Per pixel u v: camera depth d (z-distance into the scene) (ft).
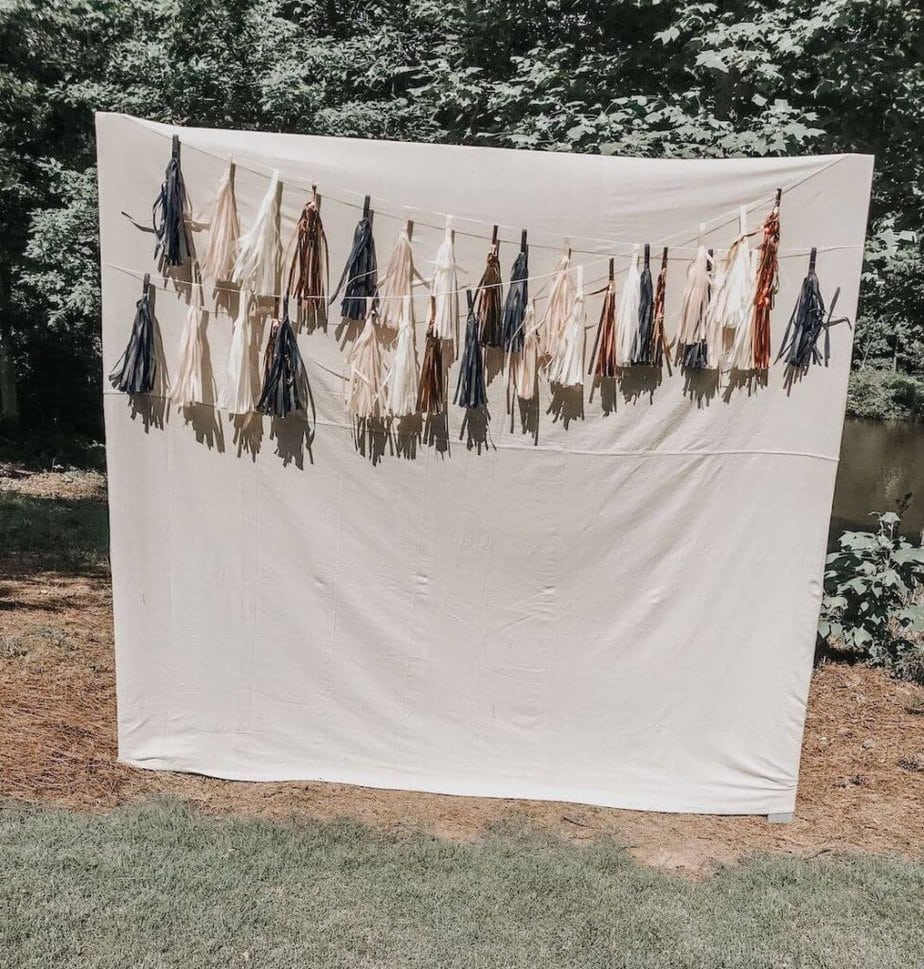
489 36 24.66
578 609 12.44
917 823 12.82
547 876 10.68
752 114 21.09
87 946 8.87
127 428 12.26
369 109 26.96
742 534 12.21
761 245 11.73
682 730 12.59
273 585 12.51
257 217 11.66
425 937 9.46
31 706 14.06
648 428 12.16
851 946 9.86
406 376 11.80
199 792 12.36
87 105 37.32
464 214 11.81
